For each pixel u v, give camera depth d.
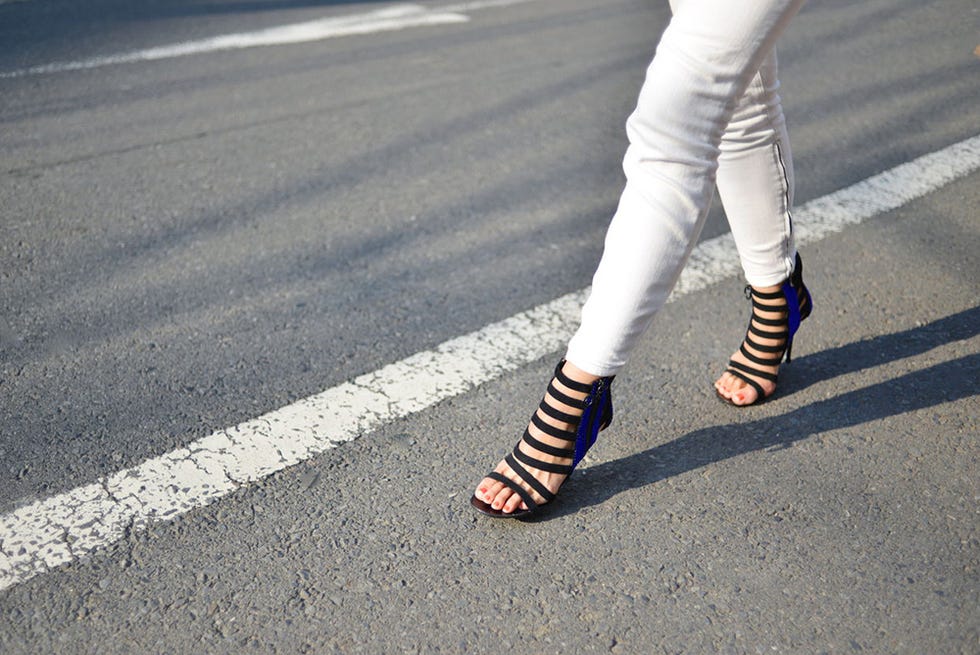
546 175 3.70
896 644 1.58
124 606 1.67
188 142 3.97
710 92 1.61
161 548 1.81
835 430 2.15
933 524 1.85
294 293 2.79
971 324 2.57
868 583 1.71
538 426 1.87
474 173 3.71
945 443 2.09
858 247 3.04
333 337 2.56
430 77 4.89
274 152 3.88
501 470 1.91
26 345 2.51
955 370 2.36
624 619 1.65
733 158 2.02
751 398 2.24
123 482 1.99
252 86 4.70
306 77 4.86
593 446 2.12
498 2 6.60
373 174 3.69
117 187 3.53
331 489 1.98
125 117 4.25
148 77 4.81
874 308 2.68
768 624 1.63
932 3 6.28
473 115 4.35
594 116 4.34
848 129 4.09
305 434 2.16
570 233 3.21
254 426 2.18
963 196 3.39
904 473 2.00
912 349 2.47
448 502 1.94
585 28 5.87
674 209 1.69
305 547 1.81
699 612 1.66
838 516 1.88
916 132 4.02
